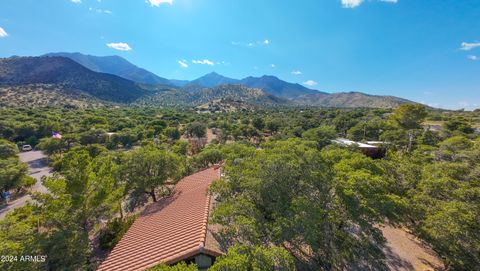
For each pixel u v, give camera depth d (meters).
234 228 8.62
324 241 9.32
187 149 47.91
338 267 11.25
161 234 11.10
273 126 73.06
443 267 12.77
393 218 10.27
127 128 65.88
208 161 30.09
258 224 8.83
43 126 58.31
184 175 27.22
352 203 9.38
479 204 11.08
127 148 57.06
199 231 9.94
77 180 12.44
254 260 6.05
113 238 16.16
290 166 10.58
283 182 10.26
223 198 11.33
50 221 12.12
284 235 8.10
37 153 52.12
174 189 19.64
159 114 107.88
